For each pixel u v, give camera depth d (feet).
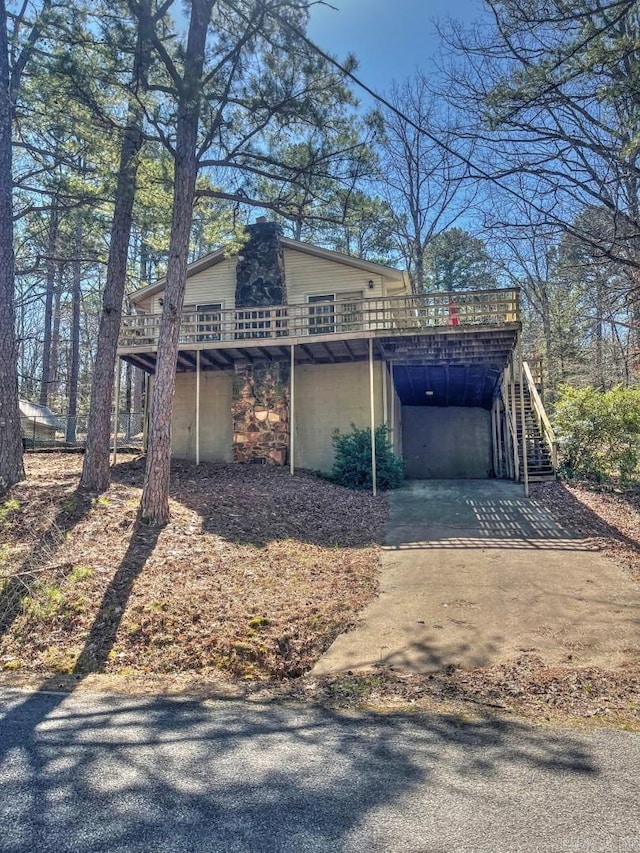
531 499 36.27
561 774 9.23
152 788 8.97
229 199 33.63
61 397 95.55
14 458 30.99
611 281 25.38
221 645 16.47
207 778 9.29
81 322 112.57
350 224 34.83
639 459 39.29
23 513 26.00
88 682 14.74
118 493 30.12
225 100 29.37
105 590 19.40
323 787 8.91
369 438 41.83
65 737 11.10
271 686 14.47
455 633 16.80
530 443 46.80
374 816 8.04
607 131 22.58
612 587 20.25
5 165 30.83
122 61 27.68
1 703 13.17
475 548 25.99
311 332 49.90
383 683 13.91
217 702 13.23
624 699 12.41
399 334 39.27
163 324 27.43
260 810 8.26
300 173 32.42
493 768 9.46
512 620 17.57
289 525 28.66
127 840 7.58
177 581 20.29
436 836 7.52
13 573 20.24
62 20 26.76
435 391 60.70
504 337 40.47
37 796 8.77
